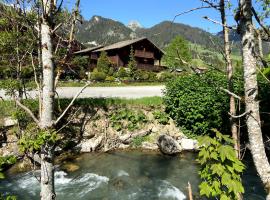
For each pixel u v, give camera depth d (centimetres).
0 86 1103
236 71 1333
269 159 1364
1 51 941
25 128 1138
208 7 511
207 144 454
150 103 1900
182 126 1828
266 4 546
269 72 387
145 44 5888
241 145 1548
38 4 429
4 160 509
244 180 1239
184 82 1789
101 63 4775
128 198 1141
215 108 1686
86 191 1195
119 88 3181
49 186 444
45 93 441
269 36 399
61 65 450
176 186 1235
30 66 970
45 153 441
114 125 1777
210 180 466
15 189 1178
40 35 429
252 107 405
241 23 403
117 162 1505
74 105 1684
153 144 1727
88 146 1638
